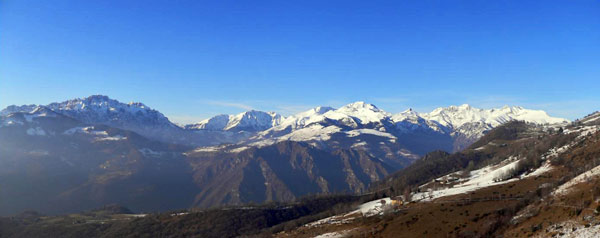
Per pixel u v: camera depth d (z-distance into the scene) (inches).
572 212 5625.0
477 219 7185.0
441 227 7263.8
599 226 4913.9
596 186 6215.6
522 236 5639.8
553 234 5236.2
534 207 6584.6
